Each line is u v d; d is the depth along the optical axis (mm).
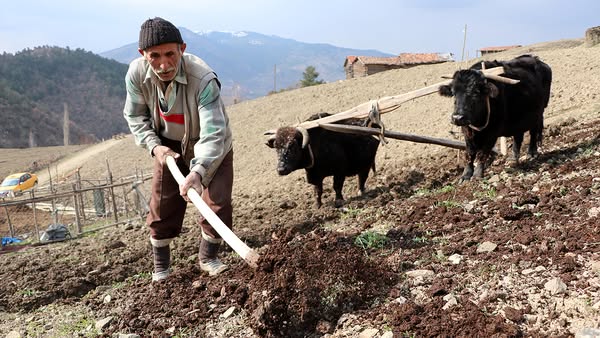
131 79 5062
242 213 9688
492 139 8539
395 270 4789
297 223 8336
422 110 20688
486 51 55531
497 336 3398
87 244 8734
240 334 4297
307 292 4246
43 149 64562
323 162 9164
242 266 5375
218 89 5012
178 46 4746
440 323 3715
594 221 4992
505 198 6617
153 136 5164
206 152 4715
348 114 9023
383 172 11539
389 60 51344
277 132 9008
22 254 8547
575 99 14094
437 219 6367
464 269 4598
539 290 3967
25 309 6195
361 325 4004
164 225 5562
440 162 11008
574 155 8586
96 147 52156
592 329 3232
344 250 4727
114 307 5535
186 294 5145
